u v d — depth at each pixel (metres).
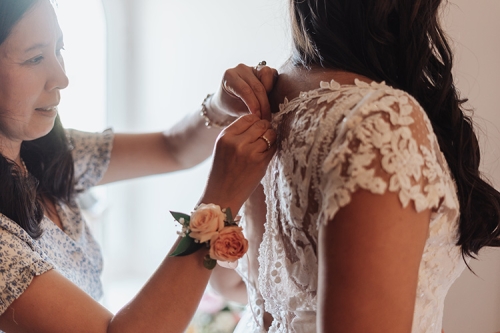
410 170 0.73
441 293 0.97
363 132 0.74
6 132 1.26
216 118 1.42
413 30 0.90
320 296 0.76
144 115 2.94
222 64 2.80
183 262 0.99
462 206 0.90
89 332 1.04
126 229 3.06
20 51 1.13
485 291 1.79
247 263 1.12
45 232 1.34
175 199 3.00
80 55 2.82
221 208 0.96
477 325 1.81
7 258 1.08
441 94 0.94
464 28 1.73
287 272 0.93
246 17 2.71
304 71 0.94
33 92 1.19
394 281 0.72
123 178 1.67
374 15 0.88
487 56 1.72
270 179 0.97
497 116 1.74
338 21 0.90
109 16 2.85
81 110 2.88
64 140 1.48
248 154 0.93
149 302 1.00
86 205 1.82
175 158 1.61
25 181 1.28
